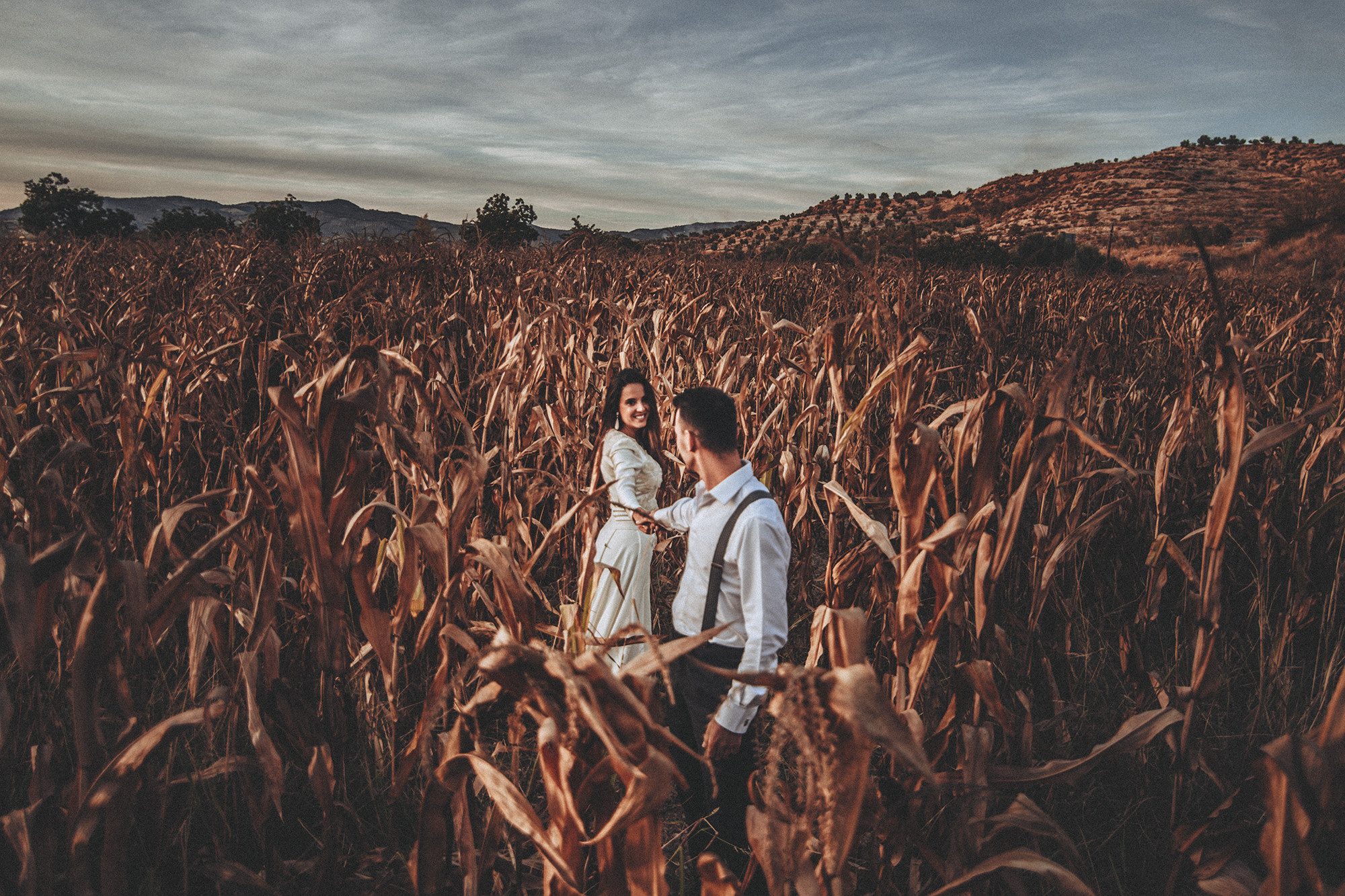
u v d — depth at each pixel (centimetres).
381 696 292
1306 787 135
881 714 109
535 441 462
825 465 396
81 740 160
